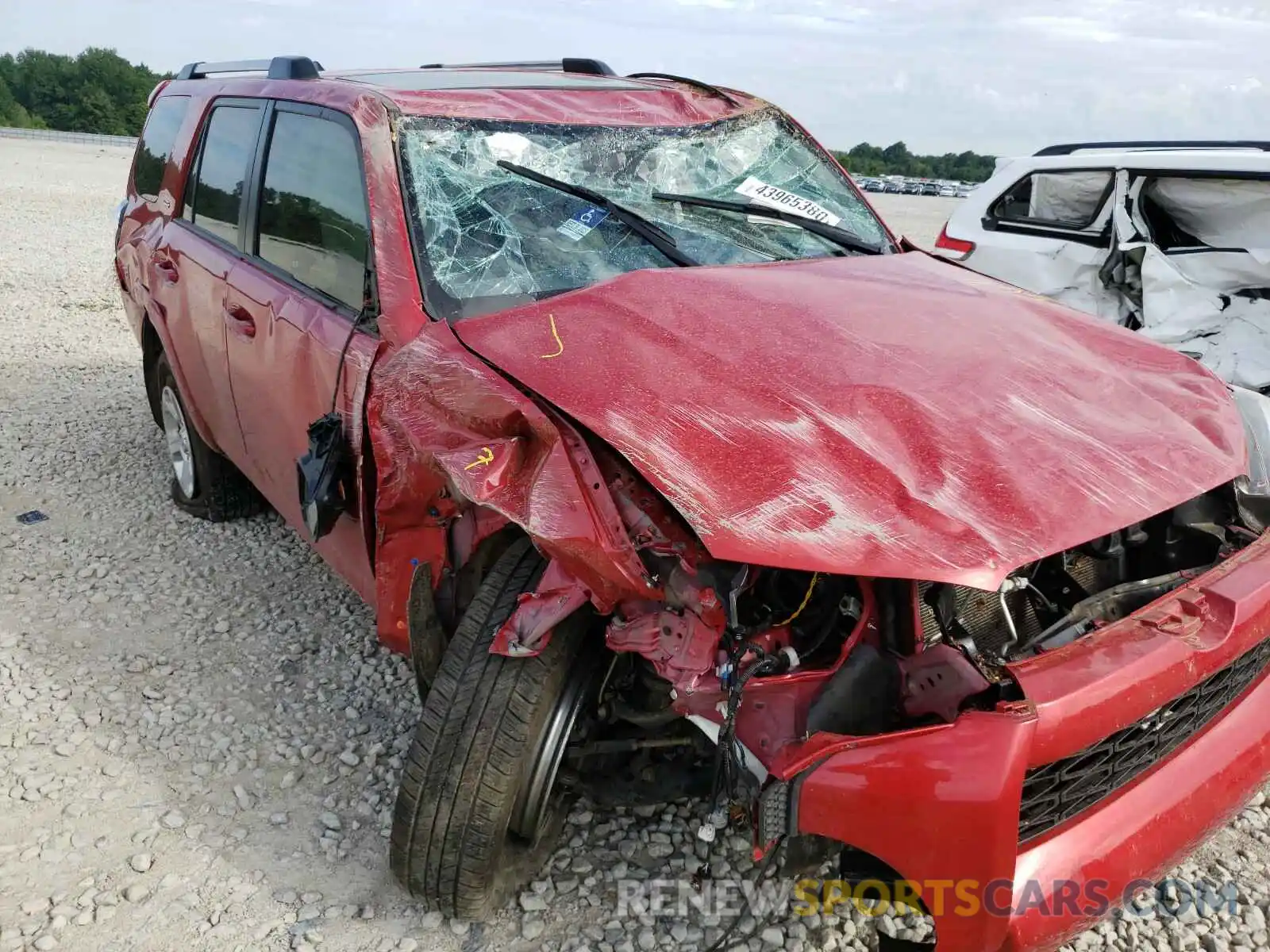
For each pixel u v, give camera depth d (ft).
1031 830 6.28
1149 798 6.75
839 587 6.94
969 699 6.17
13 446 18.93
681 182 11.00
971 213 24.89
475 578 8.38
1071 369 8.32
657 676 7.25
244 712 11.03
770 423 7.02
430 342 8.43
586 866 8.64
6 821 9.27
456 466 7.12
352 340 9.13
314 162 10.75
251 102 12.81
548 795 7.38
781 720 6.35
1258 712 7.54
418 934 8.05
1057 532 6.40
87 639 12.43
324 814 9.41
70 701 11.12
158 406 16.70
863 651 6.56
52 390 22.58
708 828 6.53
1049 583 8.14
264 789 9.80
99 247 44.04
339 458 8.96
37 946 7.84
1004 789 5.76
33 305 31.35
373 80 11.54
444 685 7.37
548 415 7.20
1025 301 10.01
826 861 6.89
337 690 11.49
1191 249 20.61
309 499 8.86
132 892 8.38
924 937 7.98
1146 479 7.06
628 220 10.11
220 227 13.08
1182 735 7.09
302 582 14.07
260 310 11.10
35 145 125.80
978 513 6.46
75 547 14.90
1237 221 20.56
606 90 11.81
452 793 7.23
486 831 7.28
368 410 8.59
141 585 13.83
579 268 9.60
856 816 5.95
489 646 7.29
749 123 12.09
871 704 6.45
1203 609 6.86
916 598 6.56
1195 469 7.35
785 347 7.93
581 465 6.84
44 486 17.17
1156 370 8.85
